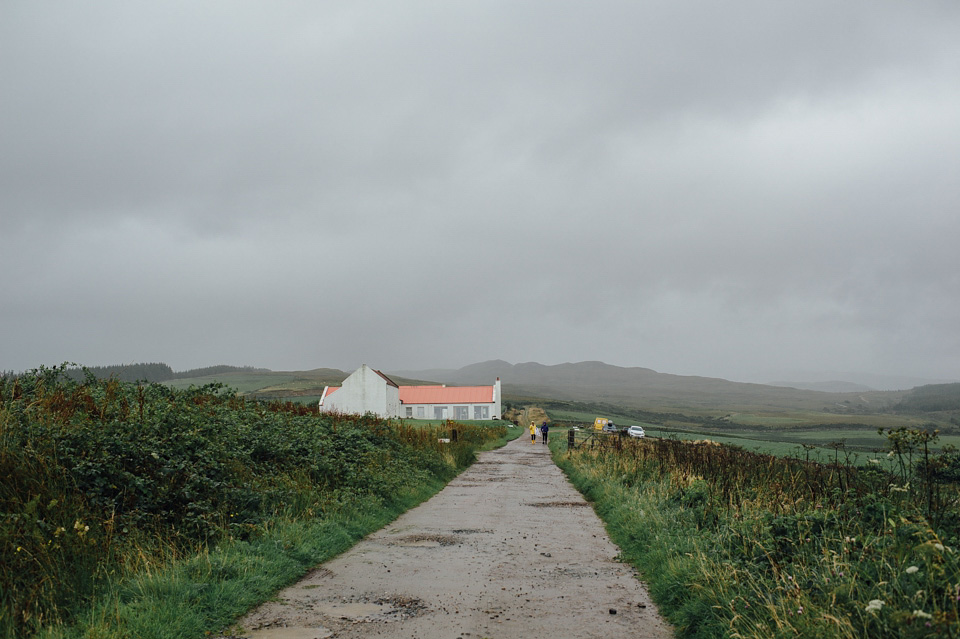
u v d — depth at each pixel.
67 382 12.53
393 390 92.12
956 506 6.68
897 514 6.67
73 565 6.59
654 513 11.34
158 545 7.99
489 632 6.35
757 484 11.73
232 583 7.34
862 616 5.00
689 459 16.36
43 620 5.62
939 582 4.88
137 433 9.55
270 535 9.53
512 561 9.62
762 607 5.90
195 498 9.34
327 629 6.35
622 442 26.06
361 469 15.34
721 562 7.34
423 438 25.62
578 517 14.18
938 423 164.12
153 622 5.95
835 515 7.23
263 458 12.88
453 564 9.37
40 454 7.96
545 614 6.98
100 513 7.86
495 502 16.53
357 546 10.59
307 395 155.88
